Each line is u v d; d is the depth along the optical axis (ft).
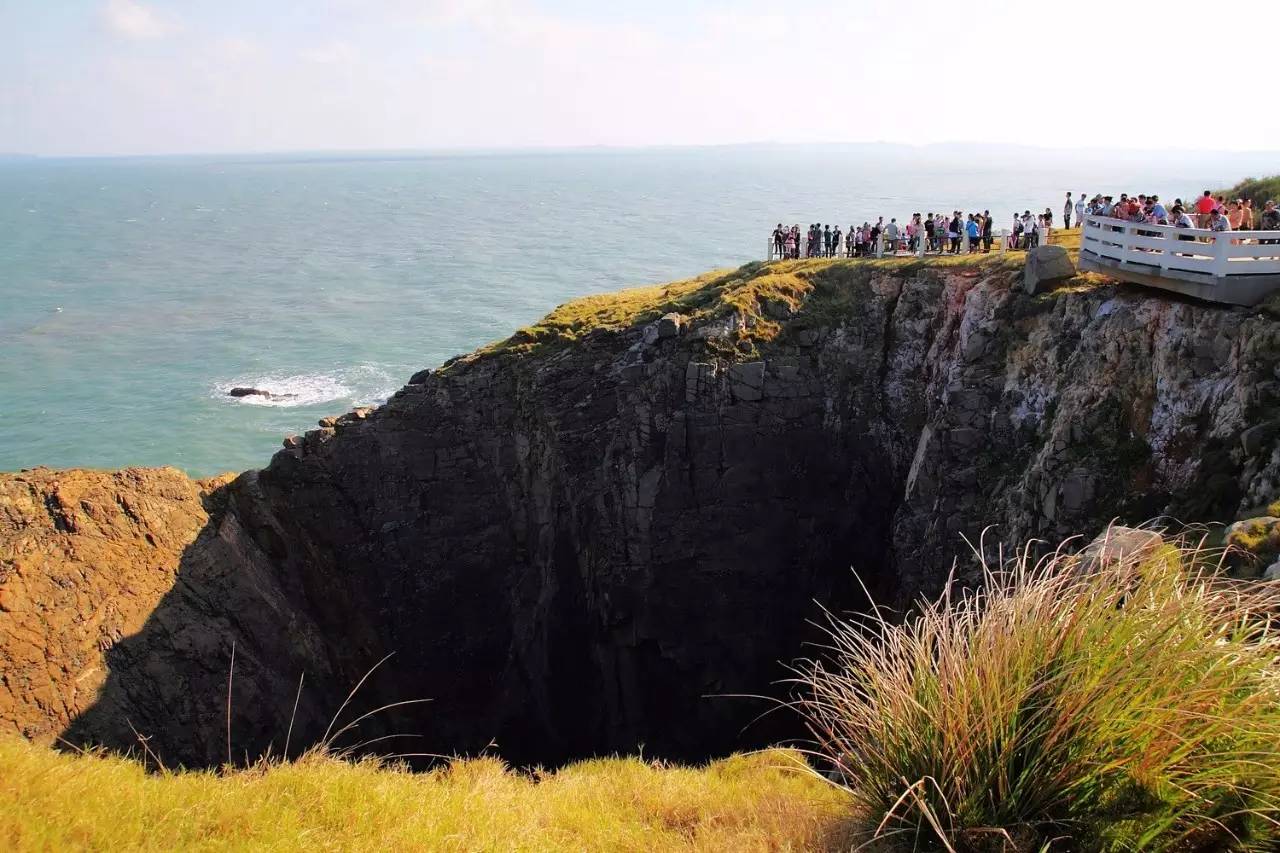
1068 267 85.30
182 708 83.10
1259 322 62.54
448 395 109.91
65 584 80.59
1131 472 68.59
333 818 31.48
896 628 32.37
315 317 325.62
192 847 27.78
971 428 85.15
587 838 34.73
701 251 496.64
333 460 106.22
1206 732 22.68
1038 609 27.14
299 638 97.04
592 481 104.94
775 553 100.89
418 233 628.69
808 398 101.86
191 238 606.96
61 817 27.78
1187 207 101.86
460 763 45.42
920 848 25.59
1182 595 27.68
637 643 101.30
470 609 108.68
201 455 192.44
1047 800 24.45
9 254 515.09
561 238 577.02
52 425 211.41
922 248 108.27
